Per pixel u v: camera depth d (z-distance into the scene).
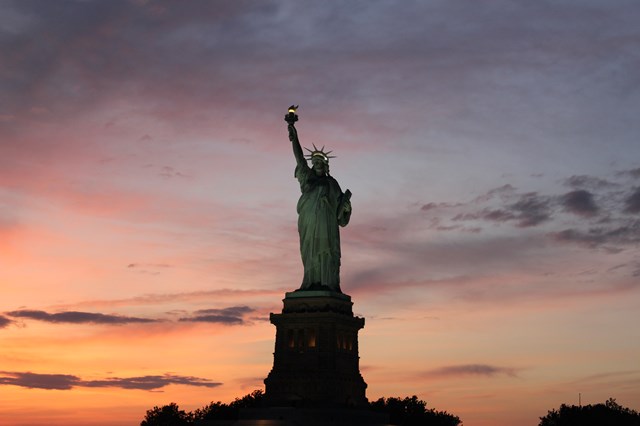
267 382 179.50
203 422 172.50
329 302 180.50
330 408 173.12
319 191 186.62
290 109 192.38
